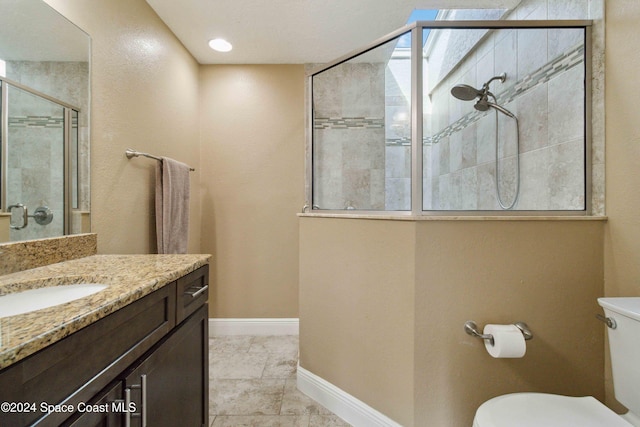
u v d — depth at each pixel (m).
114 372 0.66
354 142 1.91
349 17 1.77
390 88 1.71
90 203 1.25
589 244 1.15
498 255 1.15
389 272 1.23
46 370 0.50
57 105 1.11
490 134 1.67
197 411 1.12
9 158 0.96
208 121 2.35
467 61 1.70
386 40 1.48
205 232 2.37
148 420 0.79
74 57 1.17
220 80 2.35
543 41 1.36
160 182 1.69
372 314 1.30
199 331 1.15
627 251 1.07
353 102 1.90
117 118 1.41
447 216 1.16
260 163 2.37
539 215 1.23
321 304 1.54
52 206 1.10
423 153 1.38
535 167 1.42
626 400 0.90
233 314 2.38
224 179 2.36
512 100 1.53
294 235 2.39
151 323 0.82
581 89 1.22
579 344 1.16
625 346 0.90
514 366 1.16
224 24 1.83
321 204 1.99
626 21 1.05
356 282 1.37
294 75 2.36
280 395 1.60
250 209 2.38
